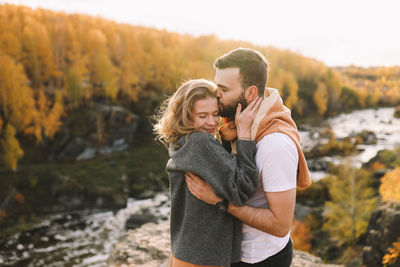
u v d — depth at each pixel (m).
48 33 60.28
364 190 18.39
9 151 35.00
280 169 1.50
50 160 42.66
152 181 39.41
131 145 51.38
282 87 76.25
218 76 1.68
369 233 10.77
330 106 94.31
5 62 43.38
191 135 1.62
